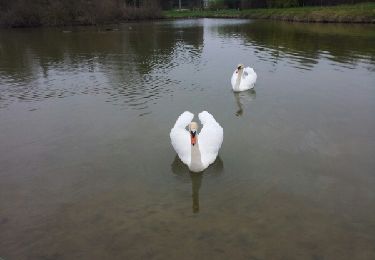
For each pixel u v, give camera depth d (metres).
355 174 10.03
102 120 14.18
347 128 12.90
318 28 42.19
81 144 12.18
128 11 66.44
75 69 23.42
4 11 55.44
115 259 7.38
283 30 41.75
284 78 19.66
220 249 7.53
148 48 31.59
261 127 13.20
